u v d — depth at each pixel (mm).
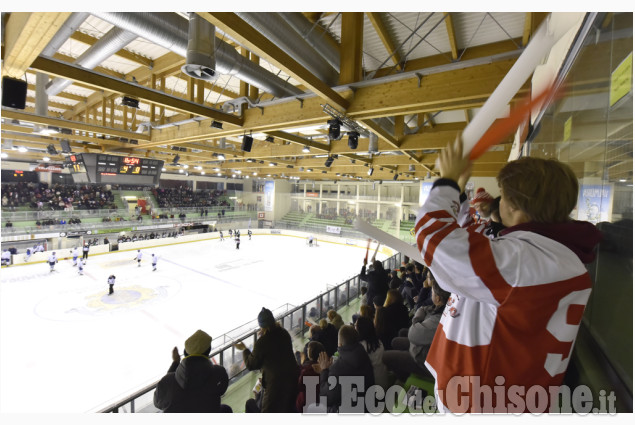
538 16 4457
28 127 10188
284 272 18672
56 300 13109
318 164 18625
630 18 1228
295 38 4273
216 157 15867
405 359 2861
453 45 6250
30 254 18547
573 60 2127
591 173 1712
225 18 3326
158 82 10688
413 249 1053
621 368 1097
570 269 781
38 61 4492
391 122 9156
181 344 9742
